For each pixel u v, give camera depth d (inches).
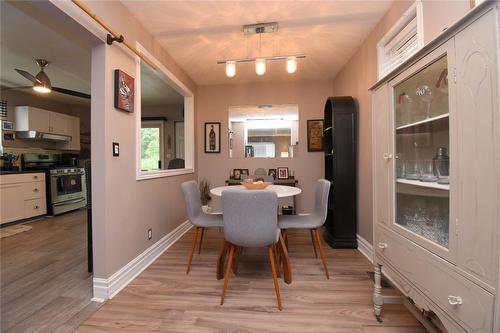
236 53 110.7
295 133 155.3
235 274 80.6
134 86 80.7
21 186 148.3
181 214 125.7
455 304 34.2
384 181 55.5
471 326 31.8
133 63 80.5
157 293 69.1
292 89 153.3
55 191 167.5
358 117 106.0
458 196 33.9
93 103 66.0
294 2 76.2
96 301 64.9
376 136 59.2
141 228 85.0
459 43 33.2
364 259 92.5
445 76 39.4
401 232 48.7
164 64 106.0
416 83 49.1
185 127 145.8
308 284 73.7
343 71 128.5
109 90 67.3
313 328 54.5
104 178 65.6
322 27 90.1
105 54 65.7
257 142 157.9
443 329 47.0
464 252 32.9
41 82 113.0
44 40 94.7
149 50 92.4
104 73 65.6
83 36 61.9
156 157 215.5
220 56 113.5
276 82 154.0
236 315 59.1
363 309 61.4
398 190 51.4
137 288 71.7
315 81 151.6
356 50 108.3
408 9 69.2
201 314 59.5
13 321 56.9
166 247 104.7
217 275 76.8
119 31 72.9
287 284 73.9
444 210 40.0
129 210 77.4
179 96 185.2
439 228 41.4
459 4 52.1
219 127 158.2
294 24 88.1
